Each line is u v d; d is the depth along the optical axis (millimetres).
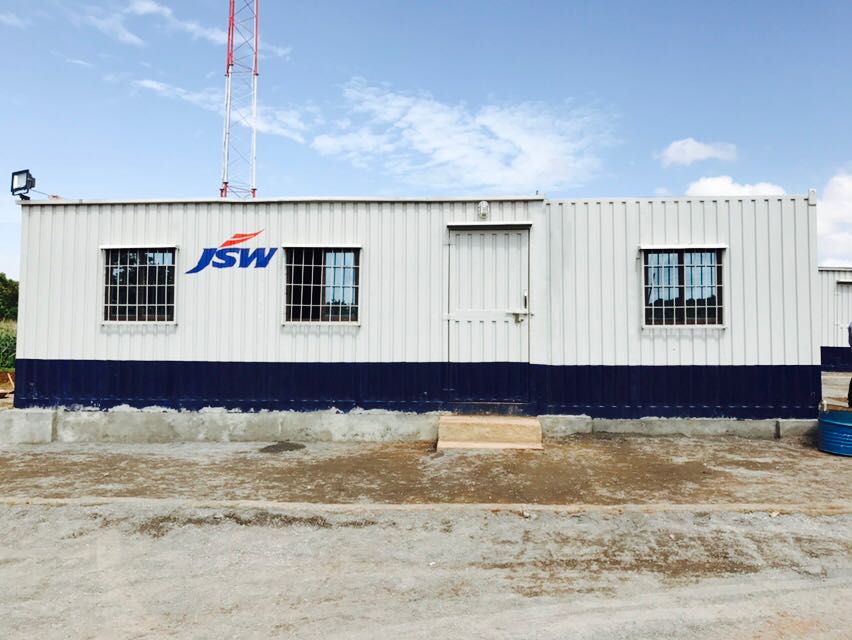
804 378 8125
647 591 3709
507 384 8414
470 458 7047
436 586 3824
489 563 4172
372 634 3238
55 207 9016
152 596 3725
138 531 4828
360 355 8602
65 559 4312
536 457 7051
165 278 8867
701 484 5852
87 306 8898
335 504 5320
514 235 8523
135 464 7086
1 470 6836
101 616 3477
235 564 4199
